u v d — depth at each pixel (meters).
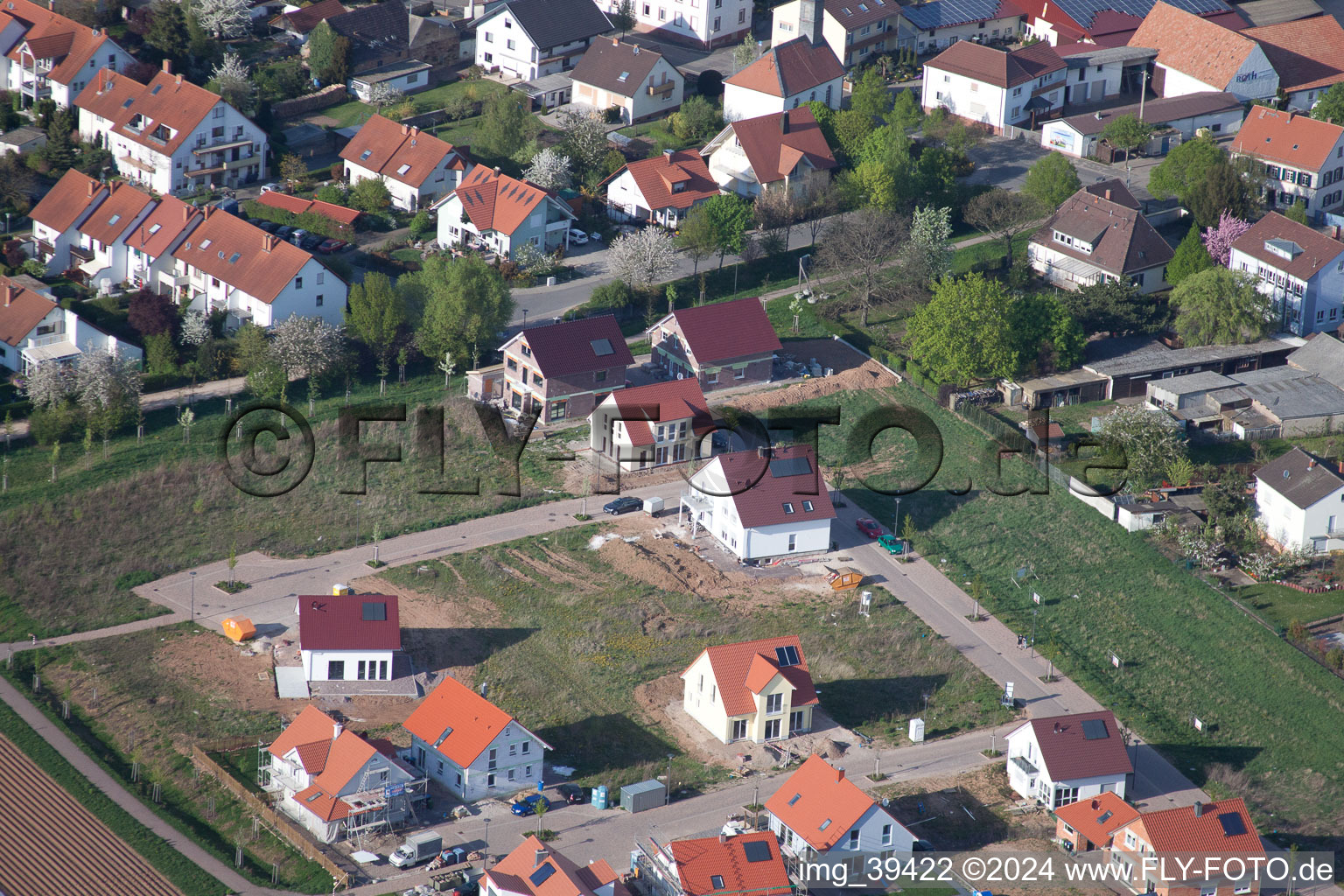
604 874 173.62
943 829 191.88
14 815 190.62
